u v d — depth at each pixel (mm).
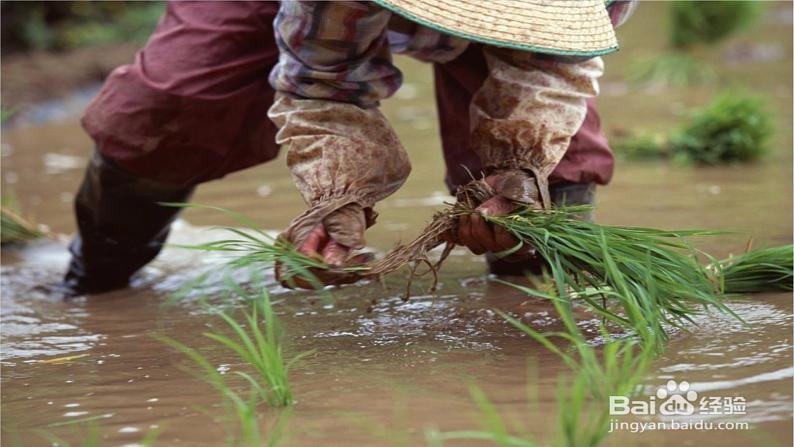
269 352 2582
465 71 3500
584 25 2814
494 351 2912
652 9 14656
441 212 2932
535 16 2770
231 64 3680
